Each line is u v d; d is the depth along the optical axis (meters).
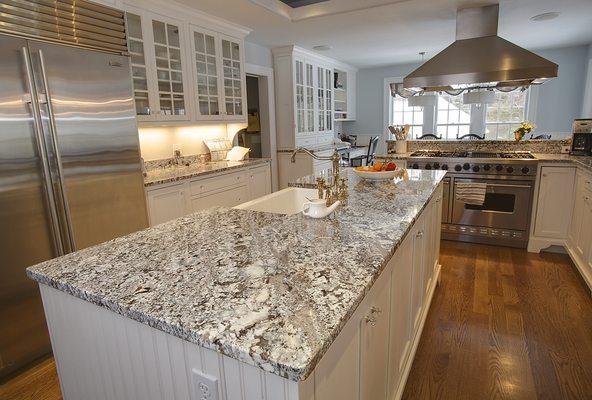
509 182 3.60
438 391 1.79
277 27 4.20
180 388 0.85
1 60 1.86
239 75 4.27
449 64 3.60
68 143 2.20
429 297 2.47
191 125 3.65
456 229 3.93
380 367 1.28
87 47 2.31
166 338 0.84
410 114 7.63
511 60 3.40
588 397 1.73
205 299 0.86
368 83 7.83
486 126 7.10
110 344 0.98
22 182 2.00
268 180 4.41
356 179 2.53
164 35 3.30
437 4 3.59
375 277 0.98
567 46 6.10
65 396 1.17
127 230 2.62
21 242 2.02
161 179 2.93
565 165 3.36
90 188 2.35
